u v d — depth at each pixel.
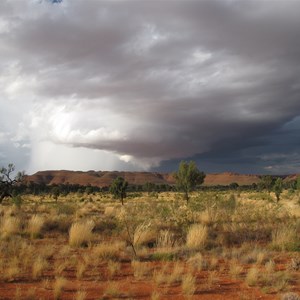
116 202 50.53
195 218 18.72
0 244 12.54
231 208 19.56
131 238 14.02
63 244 13.96
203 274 9.48
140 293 7.84
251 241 13.48
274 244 13.04
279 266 10.40
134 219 17.70
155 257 11.48
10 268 9.29
